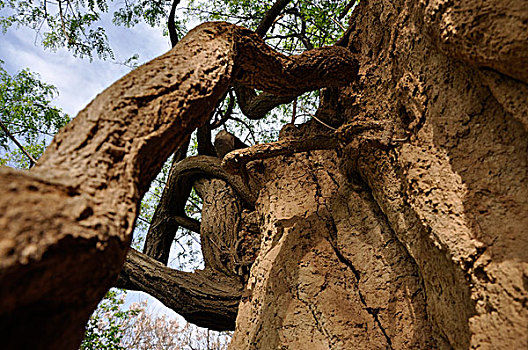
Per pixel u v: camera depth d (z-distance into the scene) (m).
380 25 3.52
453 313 2.07
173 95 1.90
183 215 7.58
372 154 2.92
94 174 1.39
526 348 1.49
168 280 5.28
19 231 0.98
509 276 1.65
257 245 5.62
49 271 1.02
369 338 2.64
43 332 1.07
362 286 2.96
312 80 3.33
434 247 2.20
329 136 3.63
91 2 6.84
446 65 2.30
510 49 1.59
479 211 1.91
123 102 1.71
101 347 7.13
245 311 3.62
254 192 4.56
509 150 1.89
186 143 7.49
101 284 1.29
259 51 2.79
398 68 2.94
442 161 2.22
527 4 1.54
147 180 1.75
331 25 7.52
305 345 2.78
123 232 1.34
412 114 2.63
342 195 3.64
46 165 1.34
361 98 3.45
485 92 2.05
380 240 3.07
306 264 3.27
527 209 1.72
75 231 1.11
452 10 1.87
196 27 2.55
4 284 0.90
